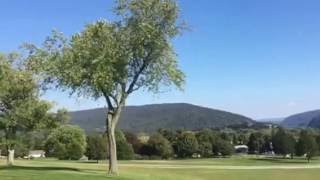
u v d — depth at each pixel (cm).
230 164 16000
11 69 6341
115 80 4766
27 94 6506
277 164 17038
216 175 9269
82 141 15425
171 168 11012
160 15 4769
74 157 15400
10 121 6406
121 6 4697
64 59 4666
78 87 4762
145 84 4900
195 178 7056
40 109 6581
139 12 4728
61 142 15038
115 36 4744
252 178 8825
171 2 4731
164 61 4869
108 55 4616
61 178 4084
